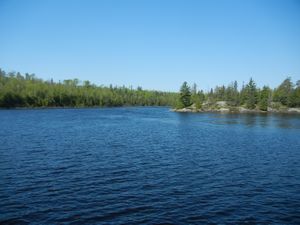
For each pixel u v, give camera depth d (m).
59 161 32.38
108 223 16.80
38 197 20.78
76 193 21.77
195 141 50.66
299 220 17.72
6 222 16.66
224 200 20.86
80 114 121.81
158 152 39.34
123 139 51.34
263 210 19.17
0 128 63.50
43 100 172.88
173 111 165.50
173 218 17.64
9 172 27.33
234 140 52.56
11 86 166.12
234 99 178.62
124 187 23.41
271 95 185.12
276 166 32.00
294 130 70.06
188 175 27.48
